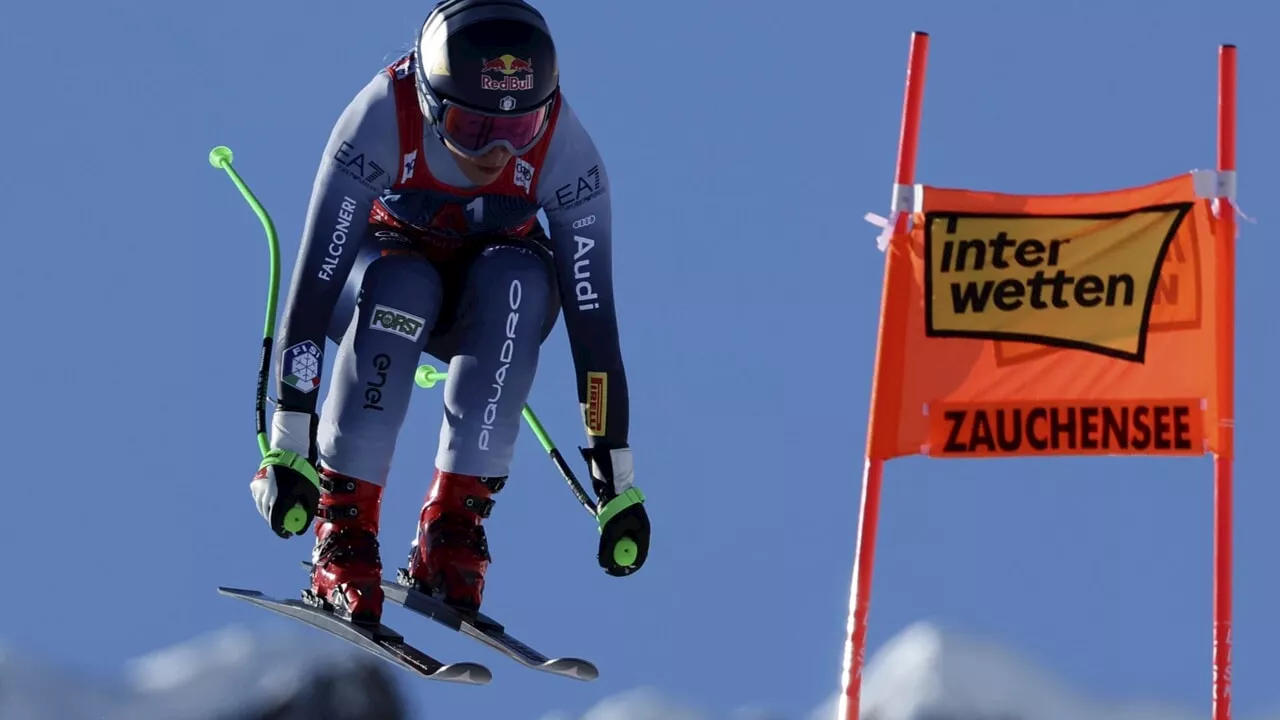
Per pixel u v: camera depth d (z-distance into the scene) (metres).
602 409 23.97
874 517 22.30
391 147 23.30
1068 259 22.30
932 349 22.33
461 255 24.22
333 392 23.55
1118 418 22.25
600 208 24.02
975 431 22.30
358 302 23.59
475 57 22.80
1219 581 22.23
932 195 22.31
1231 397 22.20
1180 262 22.25
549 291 24.03
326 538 23.61
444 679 21.78
